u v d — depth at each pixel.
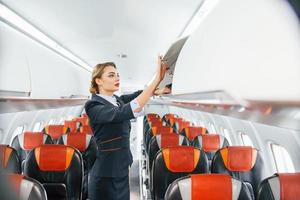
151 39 4.68
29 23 3.33
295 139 2.56
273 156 3.46
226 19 1.17
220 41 1.23
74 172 2.52
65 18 3.55
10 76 2.57
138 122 12.42
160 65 1.89
